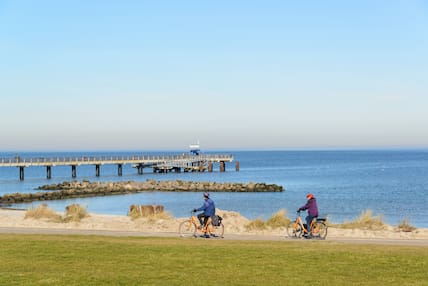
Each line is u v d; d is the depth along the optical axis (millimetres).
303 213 50250
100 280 13633
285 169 153250
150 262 16234
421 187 82250
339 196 68375
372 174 121500
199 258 16906
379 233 25516
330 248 19188
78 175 123625
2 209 45969
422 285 13383
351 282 13672
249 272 14820
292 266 15664
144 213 32750
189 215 48000
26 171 156000
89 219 31531
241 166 180000
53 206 56500
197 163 133500
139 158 116562
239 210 53438
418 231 26328
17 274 14273
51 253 17750
